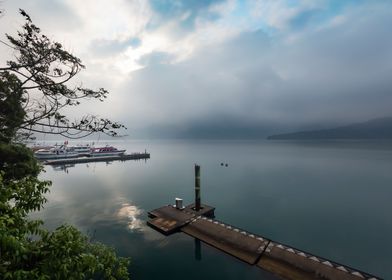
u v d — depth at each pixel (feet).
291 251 58.13
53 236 16.05
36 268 14.05
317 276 49.21
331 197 132.26
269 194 140.05
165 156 389.60
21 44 36.27
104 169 237.66
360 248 74.95
